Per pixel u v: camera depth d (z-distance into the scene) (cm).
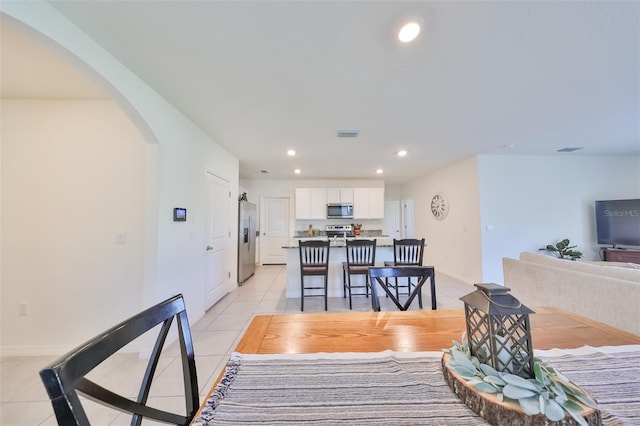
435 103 235
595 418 55
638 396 68
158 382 176
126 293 222
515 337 73
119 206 224
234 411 63
